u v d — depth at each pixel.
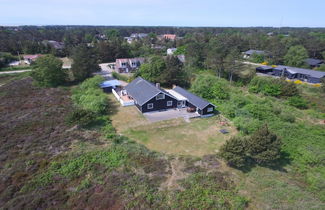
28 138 22.17
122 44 84.19
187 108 32.22
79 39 107.69
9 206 13.36
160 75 44.19
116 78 51.03
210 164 18.55
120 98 34.84
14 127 24.52
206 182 15.80
